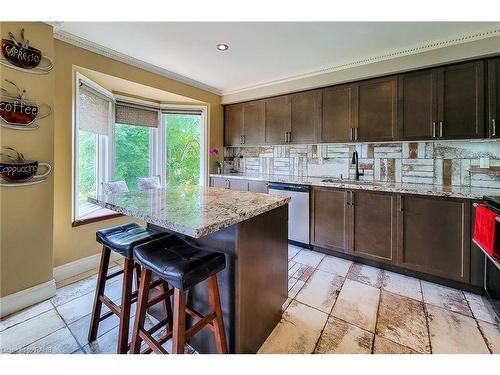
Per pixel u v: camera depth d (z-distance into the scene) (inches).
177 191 83.0
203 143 162.7
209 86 153.9
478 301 80.7
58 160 92.6
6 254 72.8
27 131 75.7
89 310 75.6
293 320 71.3
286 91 138.1
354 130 117.4
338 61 114.3
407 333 65.9
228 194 77.0
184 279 43.2
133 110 142.8
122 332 55.8
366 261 108.7
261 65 119.5
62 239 94.9
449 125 94.9
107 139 129.4
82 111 107.6
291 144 141.3
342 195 111.8
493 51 84.7
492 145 97.0
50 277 82.0
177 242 57.1
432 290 87.7
